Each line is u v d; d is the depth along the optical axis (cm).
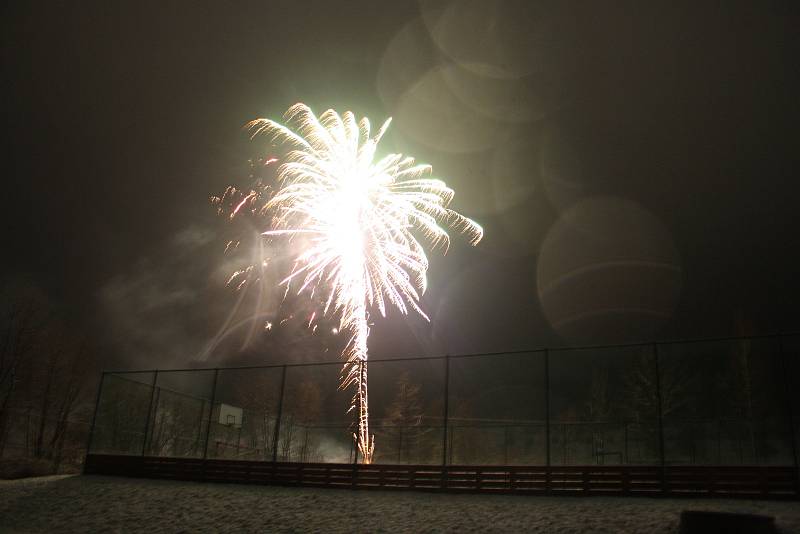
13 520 1555
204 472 1928
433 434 2898
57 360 3316
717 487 1357
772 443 2405
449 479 1605
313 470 1780
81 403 3397
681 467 1398
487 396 3938
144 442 2089
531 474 1528
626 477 1440
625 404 3512
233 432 2928
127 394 2883
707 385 3356
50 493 1795
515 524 1207
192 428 2873
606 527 1122
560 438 2677
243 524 1395
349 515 1395
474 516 1298
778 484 1312
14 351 3209
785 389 1386
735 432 2486
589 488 1466
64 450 3083
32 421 3119
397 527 1272
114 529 1438
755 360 3034
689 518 969
